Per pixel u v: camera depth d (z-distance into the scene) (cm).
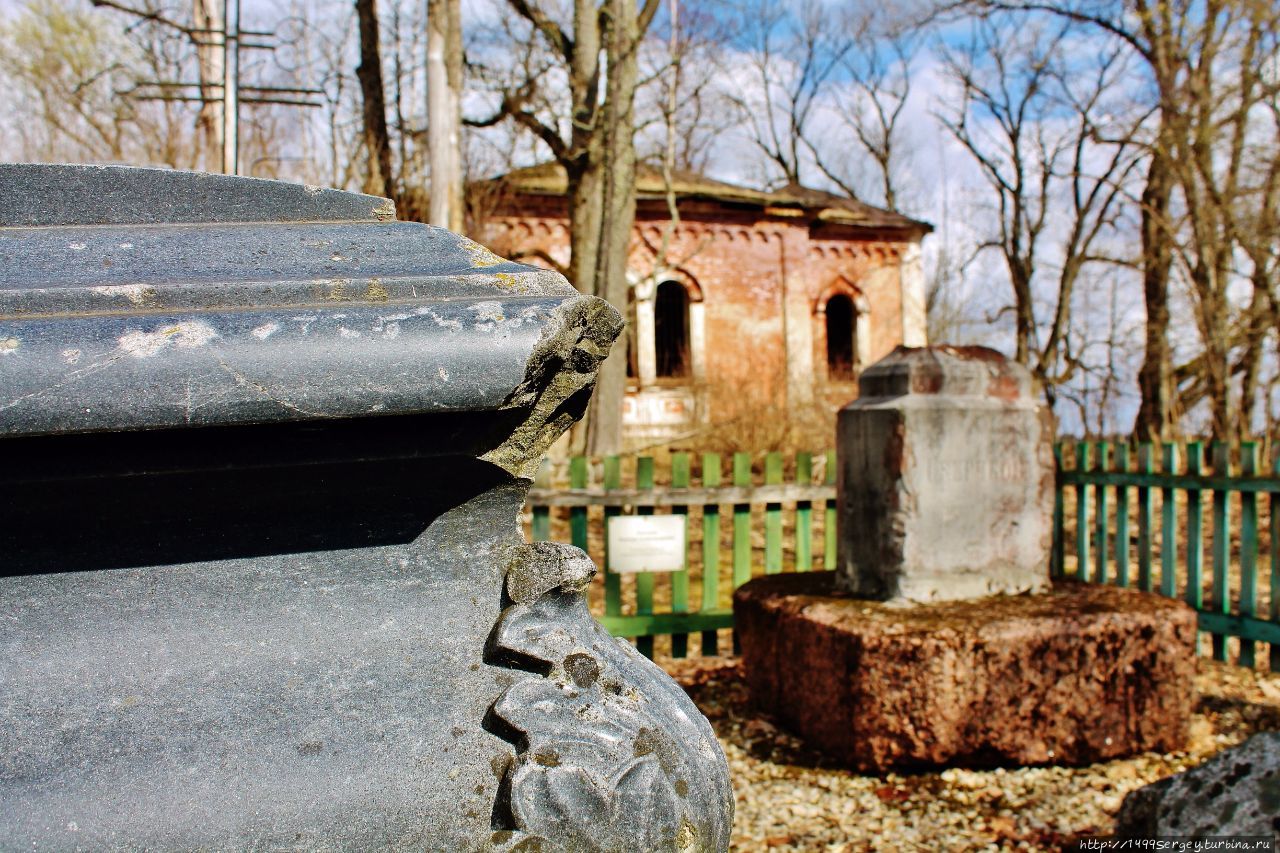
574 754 89
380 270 101
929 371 386
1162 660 366
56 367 76
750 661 427
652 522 491
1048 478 404
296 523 95
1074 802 330
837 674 360
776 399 1395
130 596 91
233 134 1143
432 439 91
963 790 342
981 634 342
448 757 90
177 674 90
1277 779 250
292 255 102
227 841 83
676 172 1777
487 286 98
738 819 331
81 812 83
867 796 341
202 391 78
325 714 91
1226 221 1173
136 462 84
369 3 1267
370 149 1248
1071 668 353
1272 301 1130
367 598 97
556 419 98
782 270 1753
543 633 97
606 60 1280
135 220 108
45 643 89
